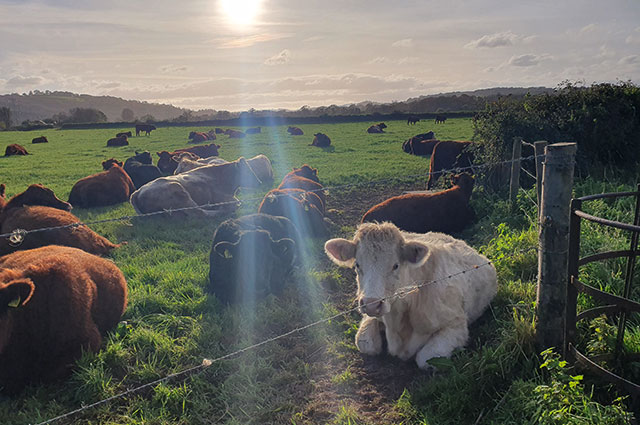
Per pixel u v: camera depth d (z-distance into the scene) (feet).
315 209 32.30
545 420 10.96
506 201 31.17
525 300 17.66
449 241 19.36
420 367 15.28
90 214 39.73
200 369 15.88
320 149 94.38
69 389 14.97
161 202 36.88
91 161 89.86
